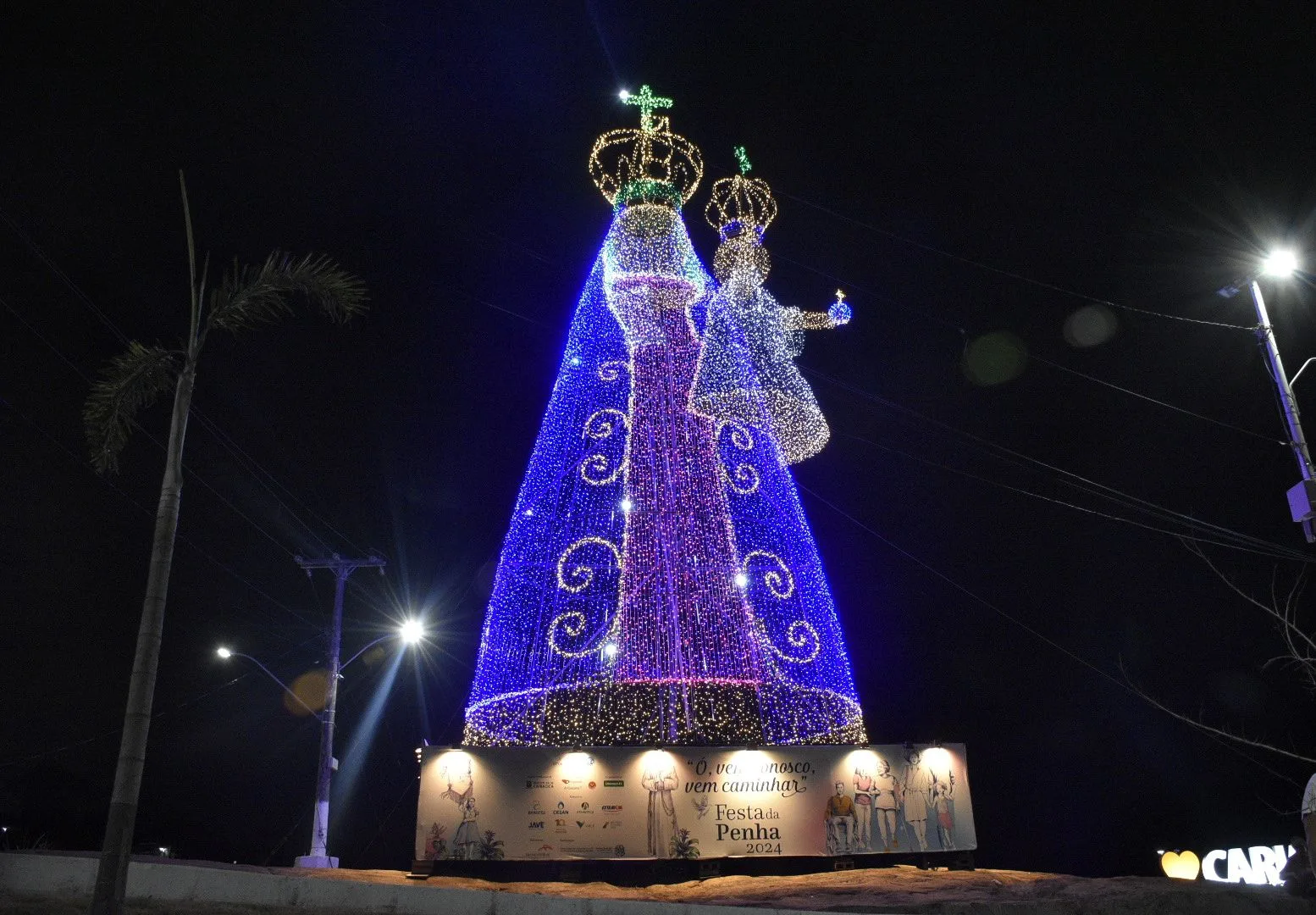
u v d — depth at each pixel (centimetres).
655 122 2205
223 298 1091
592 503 2045
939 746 1884
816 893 1536
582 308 2191
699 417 2047
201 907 1163
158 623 948
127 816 886
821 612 2058
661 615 1969
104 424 1072
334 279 1115
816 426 2089
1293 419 1480
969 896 1491
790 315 2117
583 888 1602
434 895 1232
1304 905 1397
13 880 1185
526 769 1761
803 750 1839
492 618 2014
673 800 1772
